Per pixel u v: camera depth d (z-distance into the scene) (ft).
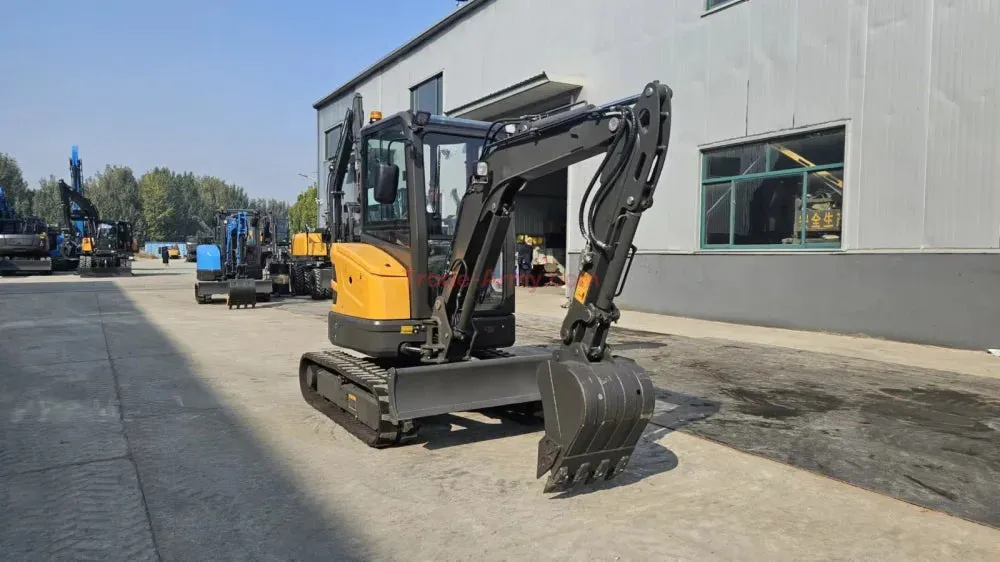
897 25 34.17
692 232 46.01
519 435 18.08
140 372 26.20
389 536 11.73
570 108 14.56
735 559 11.01
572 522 12.37
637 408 12.73
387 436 16.33
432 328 17.43
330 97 107.14
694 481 14.65
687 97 46.26
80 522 12.22
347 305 19.10
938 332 32.83
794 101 39.24
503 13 65.41
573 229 57.31
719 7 43.62
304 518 12.48
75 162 111.24
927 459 16.30
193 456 16.02
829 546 11.56
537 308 52.16
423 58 79.77
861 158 35.86
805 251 38.63
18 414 19.76
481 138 19.24
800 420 19.75
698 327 40.98
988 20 30.81
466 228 16.33
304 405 21.17
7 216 103.45
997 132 30.66
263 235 67.36
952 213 32.24
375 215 19.76
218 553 11.06
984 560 11.13
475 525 12.20
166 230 331.77
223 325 41.81
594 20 54.49
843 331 36.91
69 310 49.62
